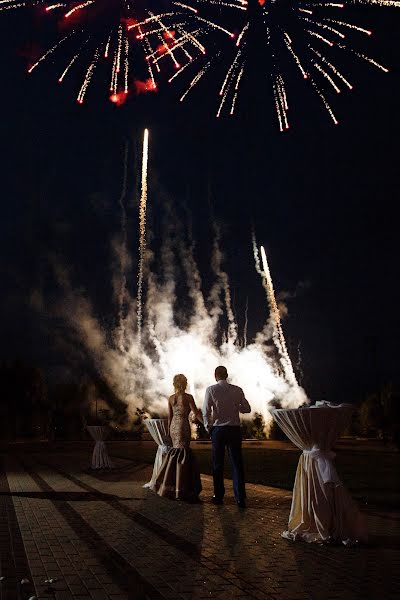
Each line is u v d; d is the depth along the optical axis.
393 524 7.77
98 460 17.81
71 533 7.23
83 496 10.98
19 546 6.47
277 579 5.16
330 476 6.70
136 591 4.78
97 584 4.98
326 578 5.18
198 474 10.35
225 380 9.83
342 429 6.95
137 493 11.43
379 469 16.97
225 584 5.00
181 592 4.76
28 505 9.73
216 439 9.66
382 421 42.50
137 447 36.34
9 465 20.31
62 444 45.84
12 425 63.78
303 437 6.95
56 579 5.09
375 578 5.18
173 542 6.68
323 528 6.61
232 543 6.63
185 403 10.65
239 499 9.41
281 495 10.83
